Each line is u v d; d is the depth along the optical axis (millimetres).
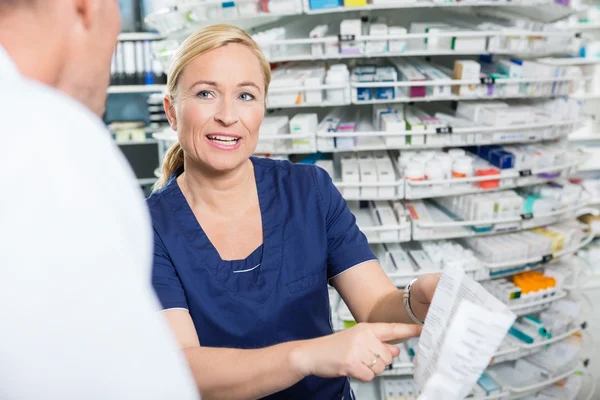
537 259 2363
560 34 2254
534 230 2551
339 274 1303
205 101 1178
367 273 1269
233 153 1193
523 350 2426
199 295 1193
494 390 2371
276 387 910
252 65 1189
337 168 2500
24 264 388
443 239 2490
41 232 395
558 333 2488
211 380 936
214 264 1214
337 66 2227
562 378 2525
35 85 455
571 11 2469
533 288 2393
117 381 422
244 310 1203
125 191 471
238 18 2244
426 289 1036
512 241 2404
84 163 433
